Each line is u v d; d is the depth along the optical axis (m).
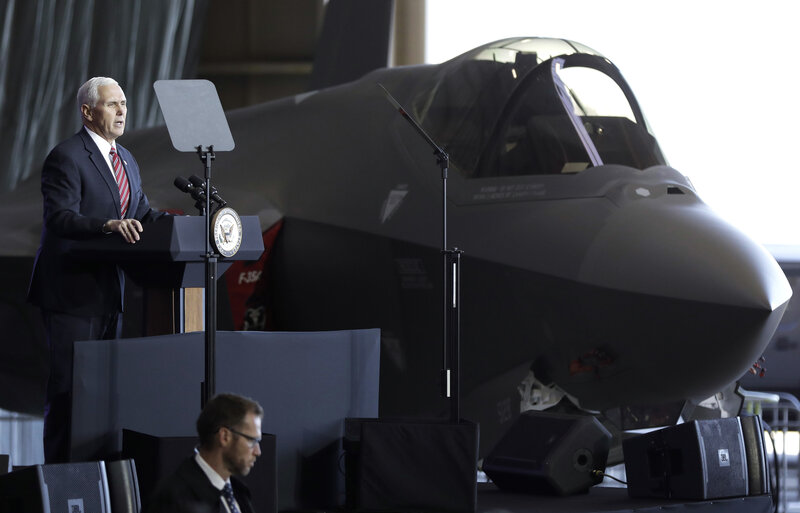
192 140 19.31
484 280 26.48
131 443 19.06
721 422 22.50
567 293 25.39
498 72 28.78
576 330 25.50
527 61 28.61
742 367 24.77
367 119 31.19
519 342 26.31
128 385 19.61
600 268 25.03
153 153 37.59
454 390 21.77
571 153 27.03
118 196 20.81
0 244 34.56
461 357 27.17
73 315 20.17
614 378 25.92
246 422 13.30
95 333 20.55
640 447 22.91
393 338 28.39
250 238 20.38
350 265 29.20
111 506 17.23
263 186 31.67
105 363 19.36
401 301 28.12
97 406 19.27
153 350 19.88
